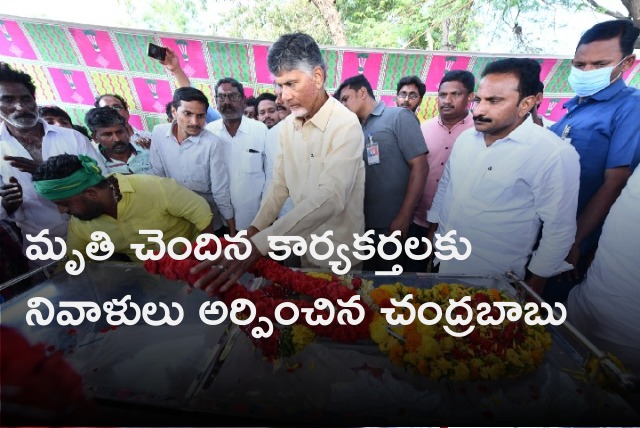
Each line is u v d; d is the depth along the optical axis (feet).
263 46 8.80
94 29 8.37
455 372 3.62
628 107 5.34
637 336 4.81
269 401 3.42
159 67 9.02
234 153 8.59
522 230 5.91
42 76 8.90
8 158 6.70
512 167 5.57
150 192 6.07
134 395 3.45
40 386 2.32
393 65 8.76
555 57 7.80
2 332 2.35
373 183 7.22
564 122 6.22
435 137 8.09
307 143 5.45
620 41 5.16
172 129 8.20
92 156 7.80
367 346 4.12
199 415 3.28
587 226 5.94
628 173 5.46
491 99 5.38
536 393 3.53
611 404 3.38
